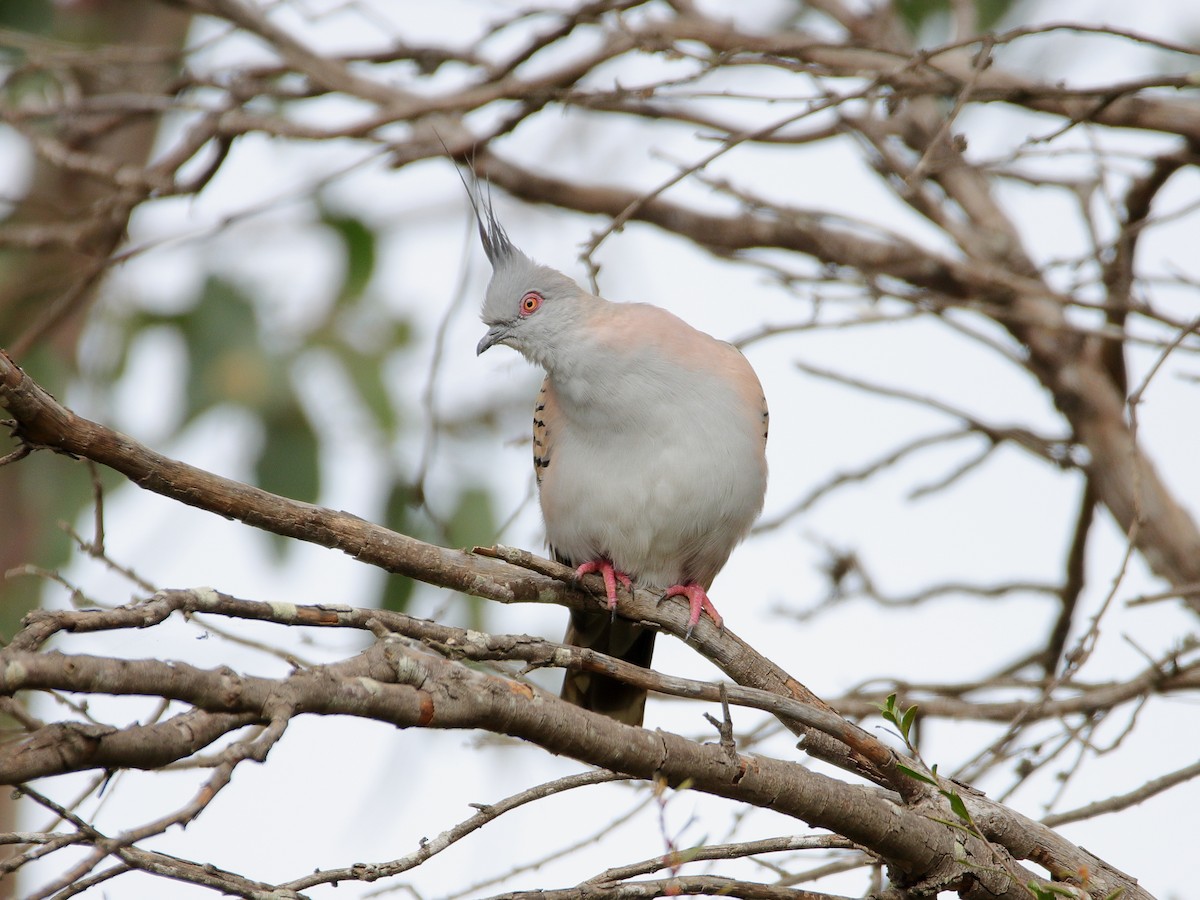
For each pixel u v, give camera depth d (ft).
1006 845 22.85
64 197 49.57
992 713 32.01
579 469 31.45
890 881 22.86
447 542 33.78
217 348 42.65
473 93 35.53
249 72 40.63
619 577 30.58
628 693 31.86
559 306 31.60
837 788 21.31
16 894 42.01
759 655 27.68
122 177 37.47
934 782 20.49
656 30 34.71
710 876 21.47
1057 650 37.01
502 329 32.24
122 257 36.14
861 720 31.99
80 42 47.19
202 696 16.57
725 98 30.94
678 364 30.83
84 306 43.91
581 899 20.59
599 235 30.30
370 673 18.28
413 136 40.73
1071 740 28.09
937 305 34.04
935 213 39.99
